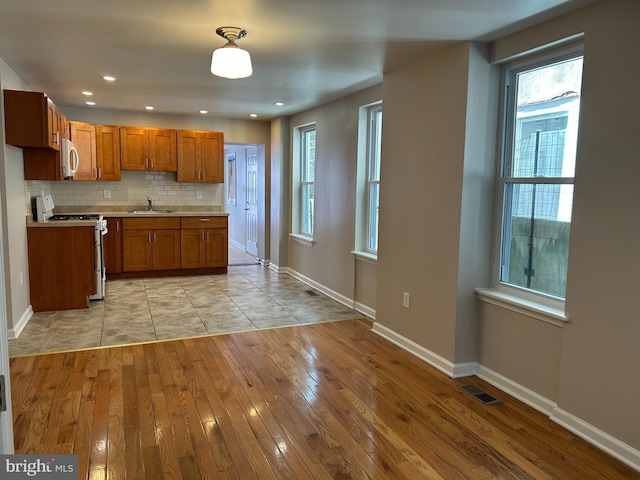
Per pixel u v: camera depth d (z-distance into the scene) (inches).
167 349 150.4
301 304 209.2
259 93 201.2
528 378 116.8
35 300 187.8
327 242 226.1
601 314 96.3
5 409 39.9
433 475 87.7
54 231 187.8
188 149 270.1
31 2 101.3
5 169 150.3
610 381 94.9
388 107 159.5
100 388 121.3
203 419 106.6
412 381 129.0
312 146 258.2
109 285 240.2
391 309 161.2
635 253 90.0
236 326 175.6
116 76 172.4
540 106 118.0
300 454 93.7
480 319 131.9
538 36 110.6
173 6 102.6
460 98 126.4
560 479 87.0
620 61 91.8
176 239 264.2
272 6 102.0
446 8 101.4
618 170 92.6
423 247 143.3
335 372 134.5
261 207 303.7
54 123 174.4
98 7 104.3
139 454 92.4
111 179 255.8
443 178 133.6
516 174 125.4
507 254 128.7
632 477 87.7
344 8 102.4
